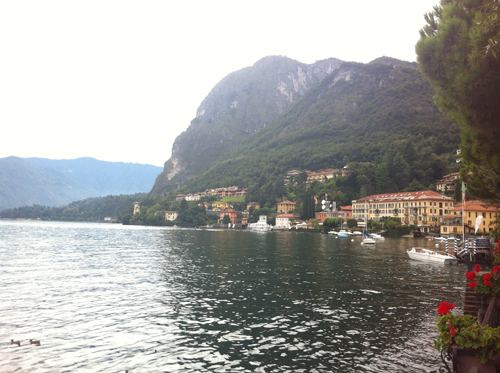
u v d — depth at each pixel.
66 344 21.64
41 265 55.22
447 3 19.55
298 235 183.00
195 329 24.55
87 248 86.50
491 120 18.48
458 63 17.98
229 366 18.69
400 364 18.80
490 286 16.42
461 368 11.15
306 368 18.39
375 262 62.72
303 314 28.23
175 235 159.12
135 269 51.81
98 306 30.41
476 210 140.88
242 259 65.56
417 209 171.50
